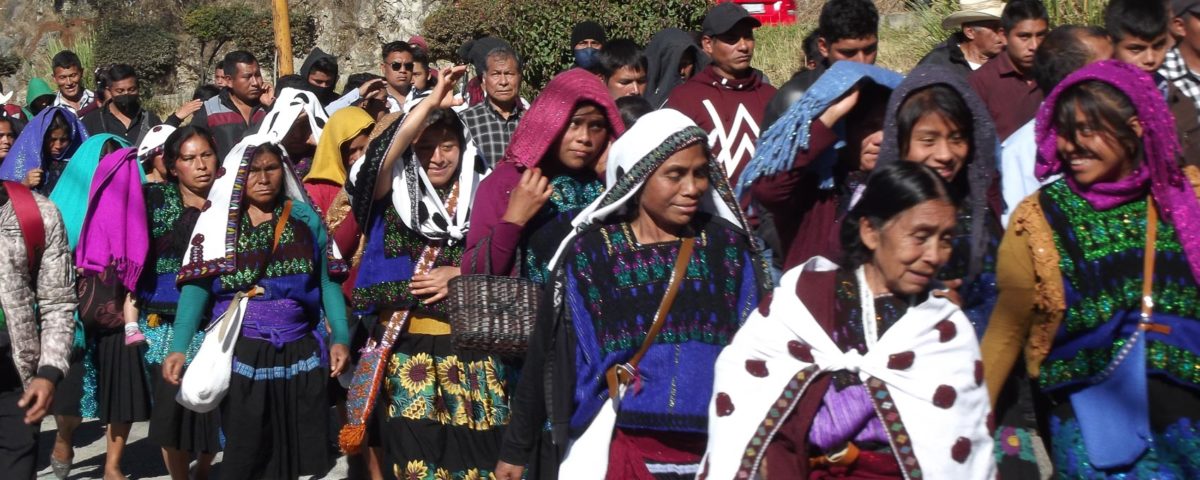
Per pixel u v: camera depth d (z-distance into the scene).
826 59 5.57
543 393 3.79
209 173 6.34
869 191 3.09
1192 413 3.41
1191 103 5.39
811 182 4.20
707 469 3.16
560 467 3.72
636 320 3.64
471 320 4.16
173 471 6.15
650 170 3.59
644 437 3.66
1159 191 3.38
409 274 5.14
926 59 7.06
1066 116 3.41
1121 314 3.40
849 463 3.09
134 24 27.78
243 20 26.80
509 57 6.72
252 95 9.69
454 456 5.13
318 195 6.65
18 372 4.78
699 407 3.61
